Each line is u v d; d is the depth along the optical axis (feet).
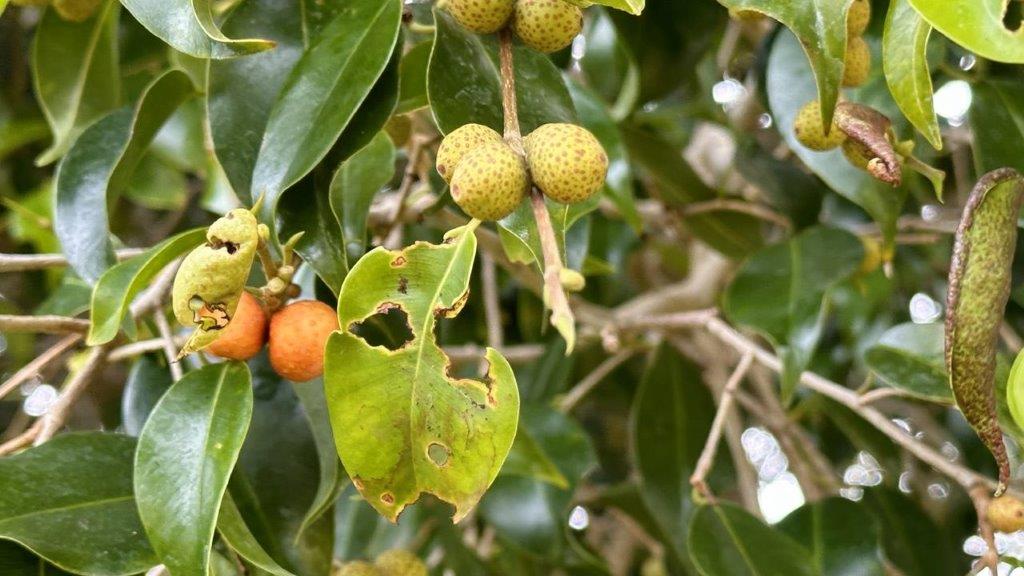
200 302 0.93
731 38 1.67
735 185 1.87
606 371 1.73
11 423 1.91
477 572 1.56
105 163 1.17
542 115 1.06
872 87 1.18
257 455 1.13
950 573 1.50
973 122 1.19
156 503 0.98
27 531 1.01
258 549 1.01
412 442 0.97
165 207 1.79
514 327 1.93
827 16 0.94
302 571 1.10
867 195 1.18
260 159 1.01
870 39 1.19
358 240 1.15
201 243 1.02
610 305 1.95
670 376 1.54
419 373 0.96
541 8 0.99
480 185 0.91
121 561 1.01
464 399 0.96
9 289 1.95
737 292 1.33
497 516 1.46
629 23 1.35
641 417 1.52
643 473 1.50
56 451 1.05
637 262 2.15
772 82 1.22
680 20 1.36
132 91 1.57
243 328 0.99
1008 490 1.18
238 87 1.06
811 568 1.24
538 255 0.98
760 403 1.96
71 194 1.16
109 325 1.02
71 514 1.02
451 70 1.03
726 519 1.26
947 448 1.83
